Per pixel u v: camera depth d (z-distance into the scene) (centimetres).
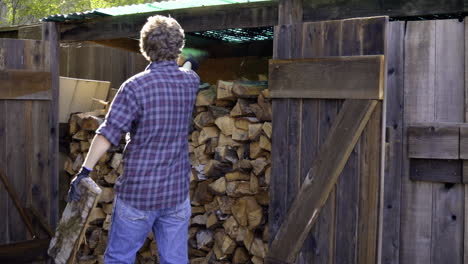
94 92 593
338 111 310
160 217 269
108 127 249
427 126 322
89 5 1009
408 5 324
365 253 299
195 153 464
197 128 469
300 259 327
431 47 321
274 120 340
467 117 313
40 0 930
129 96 249
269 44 633
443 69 318
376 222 295
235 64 664
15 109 442
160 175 258
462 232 318
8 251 438
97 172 532
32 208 453
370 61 292
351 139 301
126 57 785
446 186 322
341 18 343
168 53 263
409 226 331
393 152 334
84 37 471
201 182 457
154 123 253
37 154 458
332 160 309
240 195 428
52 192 469
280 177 338
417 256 330
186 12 415
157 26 263
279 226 338
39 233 461
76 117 561
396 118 332
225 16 395
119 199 262
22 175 448
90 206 263
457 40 314
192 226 470
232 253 441
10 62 437
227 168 445
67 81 564
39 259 457
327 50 313
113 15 452
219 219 443
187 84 267
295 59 324
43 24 476
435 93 321
